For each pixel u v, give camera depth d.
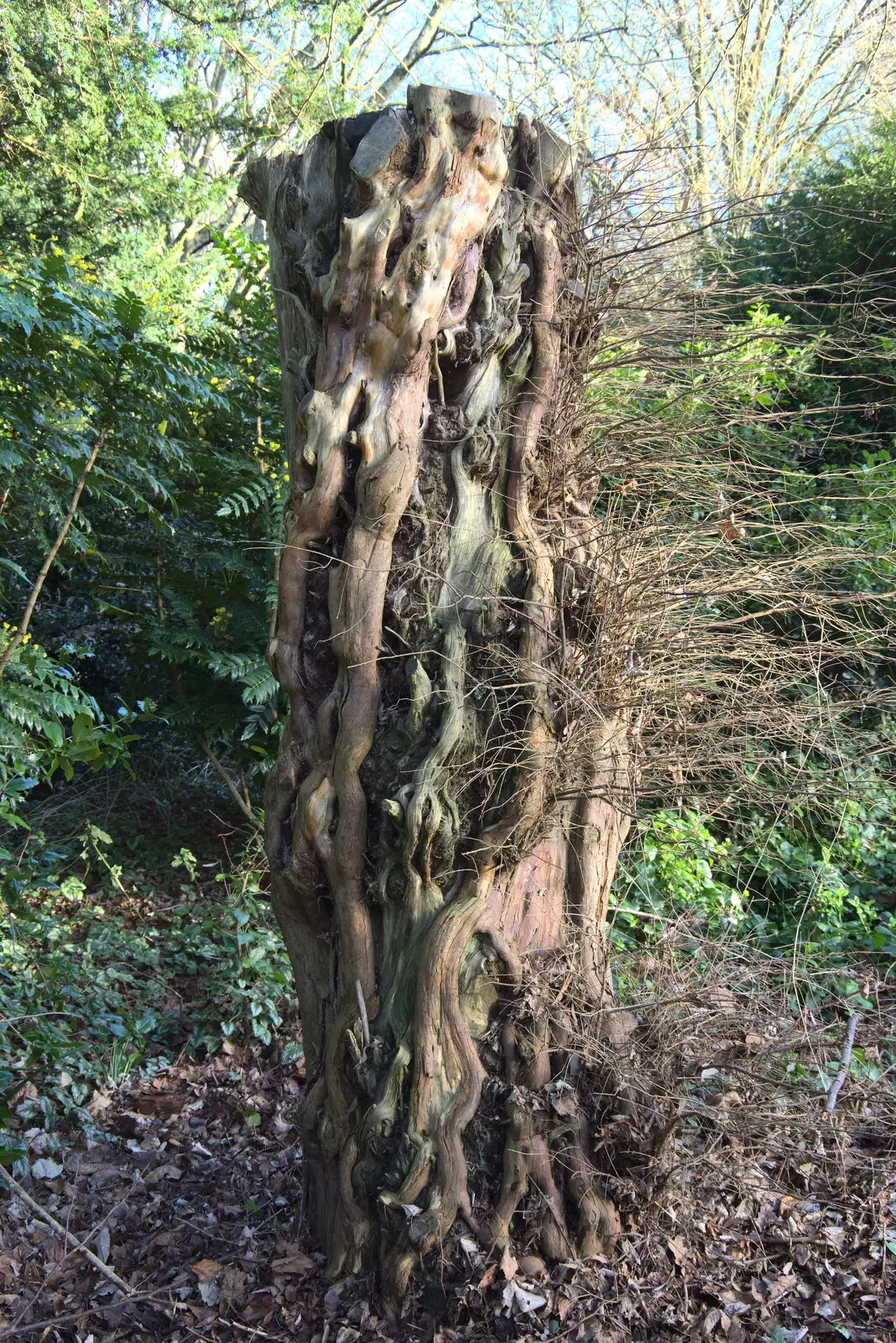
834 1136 2.98
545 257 2.73
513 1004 2.59
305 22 12.07
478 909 2.53
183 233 13.62
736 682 3.16
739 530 3.12
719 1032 2.78
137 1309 2.58
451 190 2.51
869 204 6.98
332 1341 2.40
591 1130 2.63
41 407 4.60
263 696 5.06
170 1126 3.50
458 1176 2.45
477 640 2.63
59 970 3.95
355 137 2.60
